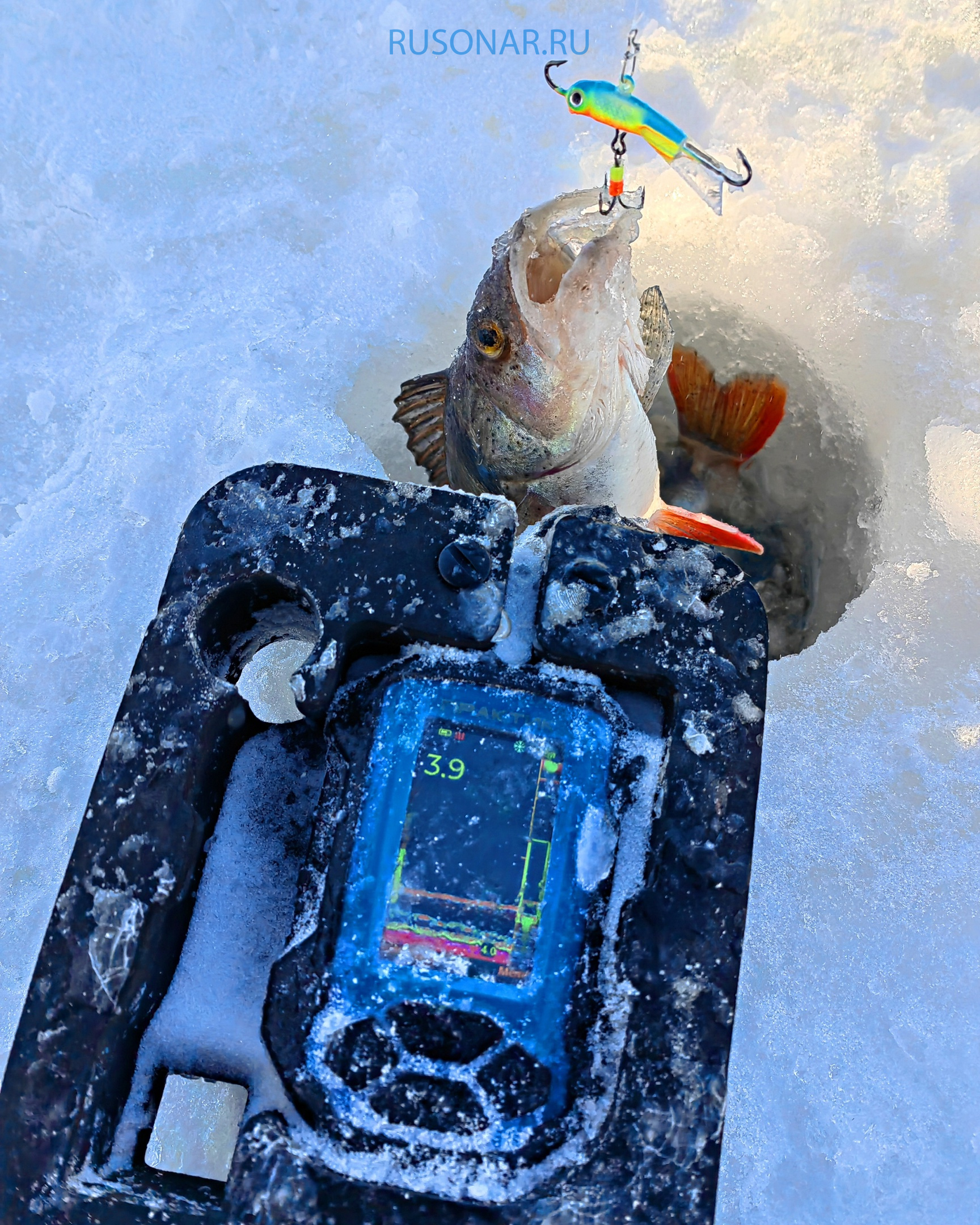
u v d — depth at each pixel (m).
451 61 0.58
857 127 0.57
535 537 0.32
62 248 0.53
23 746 0.44
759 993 0.40
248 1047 0.29
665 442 0.65
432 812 0.29
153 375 0.51
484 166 0.57
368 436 0.56
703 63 0.58
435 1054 0.27
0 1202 0.27
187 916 0.30
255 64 0.57
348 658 0.31
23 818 0.42
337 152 0.56
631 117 0.38
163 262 0.53
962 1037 0.40
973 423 0.52
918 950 0.41
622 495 0.54
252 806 0.31
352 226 0.55
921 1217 0.38
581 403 0.47
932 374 0.53
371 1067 0.27
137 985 0.28
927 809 0.43
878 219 0.56
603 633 0.30
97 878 0.29
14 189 0.54
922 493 0.50
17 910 0.41
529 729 0.29
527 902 0.28
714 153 0.57
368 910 0.28
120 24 0.56
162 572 0.47
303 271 0.54
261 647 0.34
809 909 0.41
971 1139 0.38
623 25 0.58
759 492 0.63
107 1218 0.27
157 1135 0.38
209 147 0.56
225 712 0.30
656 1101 0.27
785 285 0.56
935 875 0.42
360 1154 0.27
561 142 0.57
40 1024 0.28
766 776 0.43
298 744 0.31
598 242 0.41
